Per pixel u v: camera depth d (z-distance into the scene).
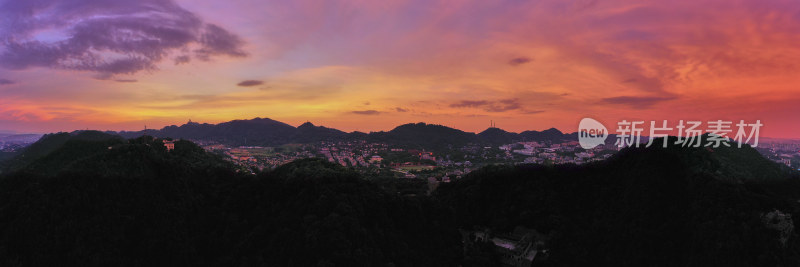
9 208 79.56
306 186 91.94
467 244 99.56
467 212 116.00
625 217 88.75
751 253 69.69
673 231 81.19
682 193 87.06
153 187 90.25
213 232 86.69
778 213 75.31
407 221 95.75
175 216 86.06
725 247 70.38
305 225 80.12
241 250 81.12
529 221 103.12
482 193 121.88
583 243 90.12
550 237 94.88
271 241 80.69
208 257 83.00
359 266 73.75
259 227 84.94
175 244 80.69
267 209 91.50
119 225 80.56
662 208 86.19
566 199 107.38
